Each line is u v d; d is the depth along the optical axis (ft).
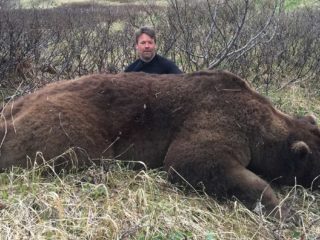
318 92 11.50
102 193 6.01
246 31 12.64
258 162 6.84
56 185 6.10
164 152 6.78
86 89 6.79
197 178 6.37
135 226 5.19
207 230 5.60
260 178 6.52
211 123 6.58
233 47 11.81
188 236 5.37
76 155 6.37
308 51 13.12
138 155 6.77
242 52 11.15
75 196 5.83
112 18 15.90
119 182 6.39
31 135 6.24
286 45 13.46
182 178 6.42
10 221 5.21
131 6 23.44
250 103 6.79
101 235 5.17
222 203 6.40
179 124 6.71
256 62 12.60
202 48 11.76
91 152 6.46
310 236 5.68
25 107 6.63
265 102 6.99
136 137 6.72
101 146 6.53
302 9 20.39
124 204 5.82
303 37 14.60
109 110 6.70
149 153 6.78
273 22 14.14
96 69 11.30
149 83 6.97
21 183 6.06
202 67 11.12
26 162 6.27
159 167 6.88
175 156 6.49
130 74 7.12
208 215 5.94
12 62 10.76
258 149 6.74
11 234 4.96
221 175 6.32
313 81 12.04
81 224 5.31
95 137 6.48
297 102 10.73
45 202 5.58
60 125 6.31
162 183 6.50
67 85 6.87
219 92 6.84
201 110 6.71
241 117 6.68
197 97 6.81
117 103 6.74
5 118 6.63
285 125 6.91
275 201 6.20
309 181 6.90
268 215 6.11
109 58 12.62
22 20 13.92
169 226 5.44
